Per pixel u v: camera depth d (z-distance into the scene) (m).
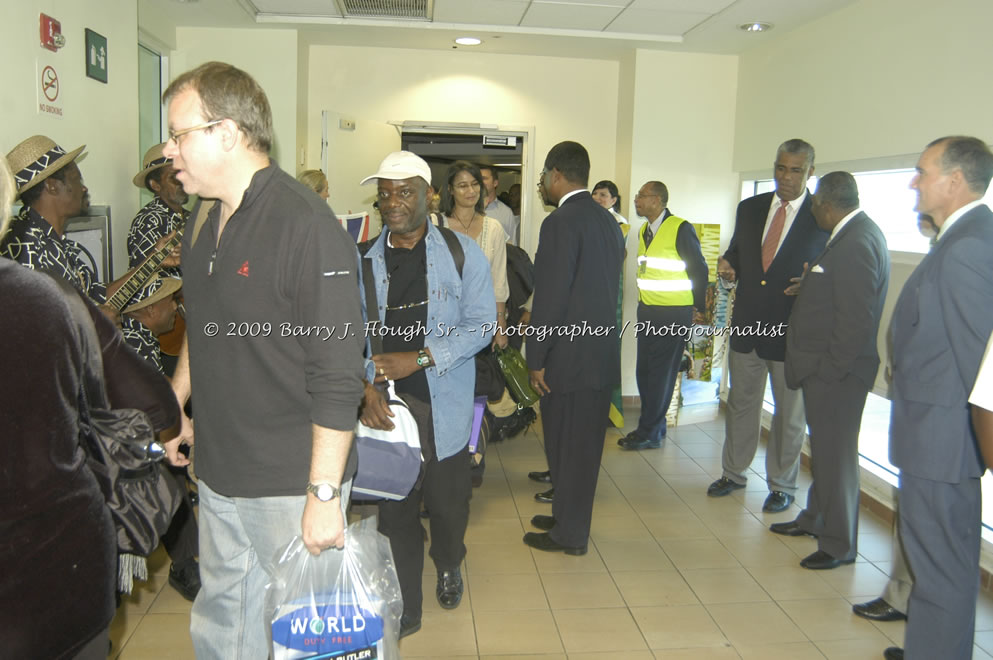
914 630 2.12
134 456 1.36
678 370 4.58
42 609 1.16
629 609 2.70
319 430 1.42
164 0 4.36
